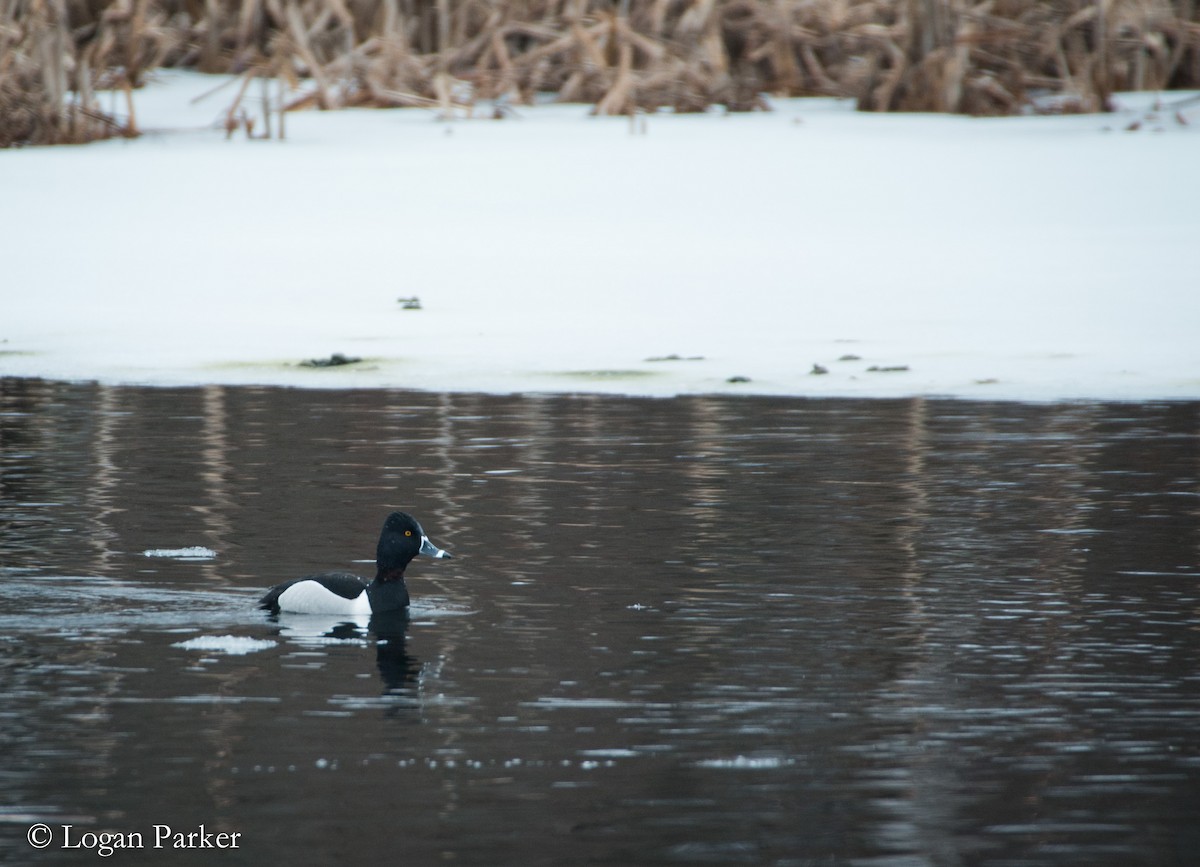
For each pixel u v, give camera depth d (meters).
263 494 25.84
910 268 44.03
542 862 13.07
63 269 44.66
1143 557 22.44
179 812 13.95
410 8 70.56
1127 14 68.62
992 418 31.70
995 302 40.75
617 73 67.25
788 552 22.75
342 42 70.06
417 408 32.69
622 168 56.00
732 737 15.72
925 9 65.62
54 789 14.42
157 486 26.28
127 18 68.00
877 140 59.94
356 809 14.02
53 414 31.92
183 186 53.84
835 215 50.06
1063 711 16.48
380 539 20.05
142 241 47.41
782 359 36.53
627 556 22.47
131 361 36.78
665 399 33.53
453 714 16.33
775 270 44.06
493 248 46.59
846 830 13.70
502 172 55.59
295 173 55.66
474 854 13.20
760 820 13.86
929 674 17.59
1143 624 19.44
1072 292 41.38
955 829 13.72
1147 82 68.88
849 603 20.34
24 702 16.58
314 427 30.91
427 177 54.97
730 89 66.50
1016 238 47.00
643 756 15.23
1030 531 23.91
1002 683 17.33
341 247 46.81
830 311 40.34
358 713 16.34
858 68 69.19
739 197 52.25
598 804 14.16
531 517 24.62
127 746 15.41
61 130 60.72
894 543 23.22
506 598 20.55
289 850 13.26
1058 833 13.64
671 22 70.12
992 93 65.56
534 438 30.08
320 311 41.03
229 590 20.72
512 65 68.62
